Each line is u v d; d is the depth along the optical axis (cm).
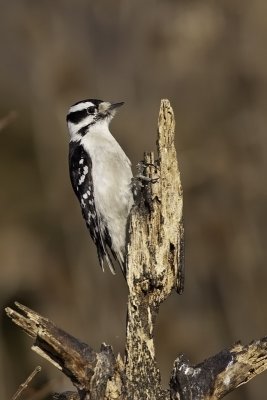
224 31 1505
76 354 603
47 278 1512
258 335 1493
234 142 1519
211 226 1486
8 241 1545
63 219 1550
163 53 1492
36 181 1672
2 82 1759
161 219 671
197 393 609
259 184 1499
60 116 1508
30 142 1753
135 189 887
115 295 1518
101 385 611
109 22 1548
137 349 649
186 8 1480
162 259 668
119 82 1530
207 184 1500
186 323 1462
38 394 723
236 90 1548
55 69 1496
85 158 976
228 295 1508
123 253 948
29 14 1539
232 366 612
